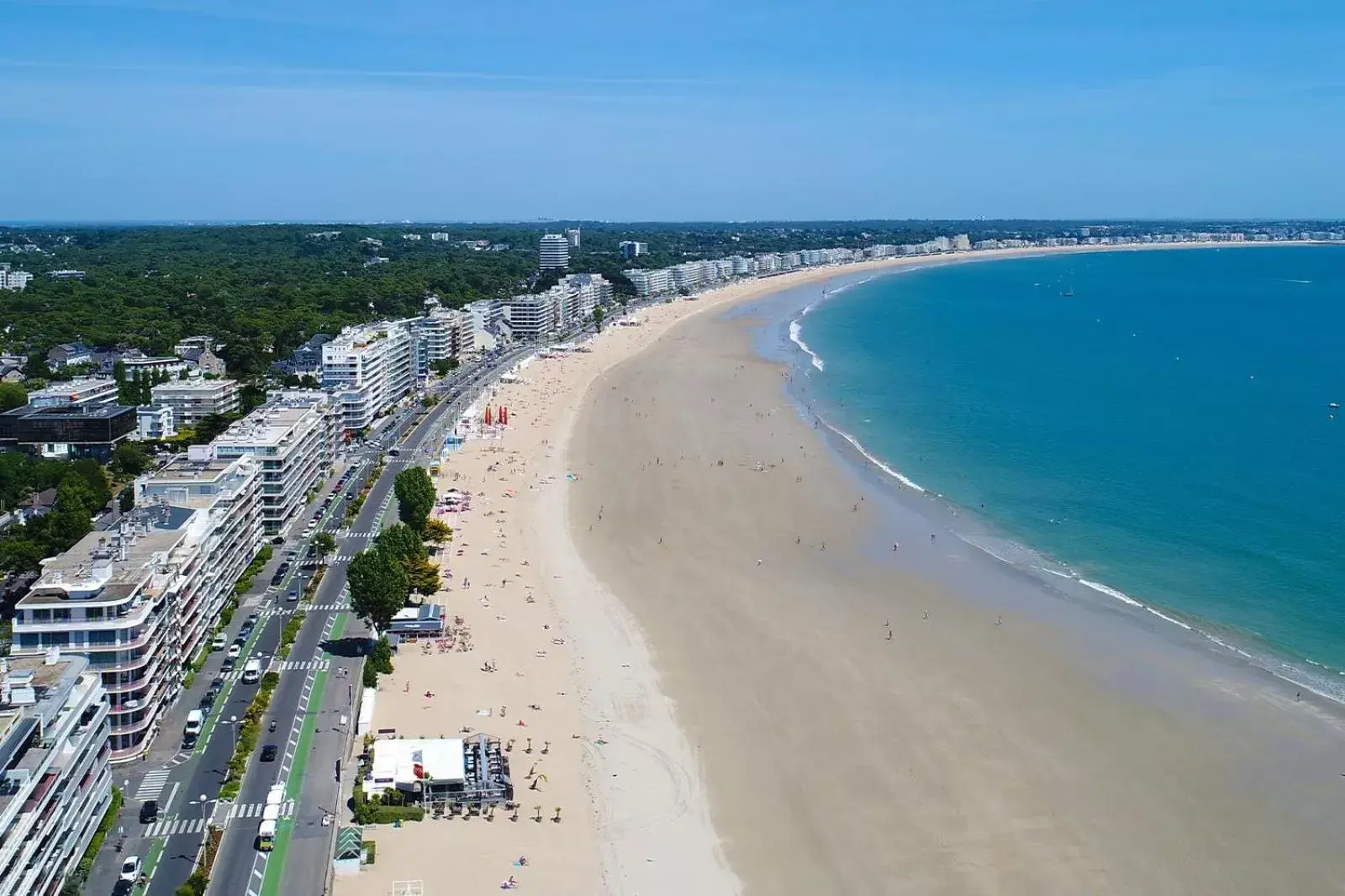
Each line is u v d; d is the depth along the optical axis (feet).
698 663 630.74
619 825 477.77
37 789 382.22
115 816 467.11
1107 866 449.89
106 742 460.96
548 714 569.64
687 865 451.94
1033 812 486.38
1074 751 534.78
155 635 538.47
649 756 531.91
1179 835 470.39
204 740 540.93
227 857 447.01
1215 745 540.11
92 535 615.98
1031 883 440.45
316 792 497.05
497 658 633.20
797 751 537.24
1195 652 640.99
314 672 616.39
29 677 404.98
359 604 646.33
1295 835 470.80
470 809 483.92
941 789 504.02
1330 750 536.42
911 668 622.13
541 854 455.63
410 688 593.83
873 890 436.76
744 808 490.90
